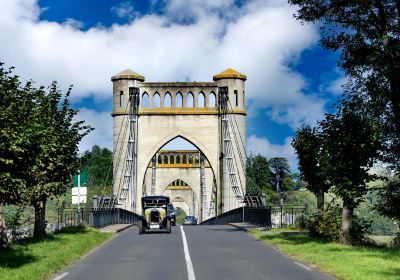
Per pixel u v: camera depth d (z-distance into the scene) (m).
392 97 24.88
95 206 41.94
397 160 25.28
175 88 70.62
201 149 69.81
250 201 55.28
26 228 27.64
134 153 69.50
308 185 26.55
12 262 15.08
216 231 35.94
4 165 14.66
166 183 110.88
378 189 25.16
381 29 25.70
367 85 25.02
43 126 22.38
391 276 12.42
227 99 70.25
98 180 133.75
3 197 15.38
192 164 111.31
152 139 69.94
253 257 17.92
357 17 25.52
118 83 70.62
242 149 69.75
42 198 23.56
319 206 26.28
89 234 27.62
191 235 31.08
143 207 33.72
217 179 69.62
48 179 23.50
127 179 69.00
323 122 22.17
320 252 18.19
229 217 58.91
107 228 38.25
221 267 15.07
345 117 21.80
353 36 25.89
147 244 24.06
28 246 19.83
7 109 15.19
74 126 25.84
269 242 24.33
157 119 70.19
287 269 14.57
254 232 32.59
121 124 69.88
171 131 70.00
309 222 25.98
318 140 23.41
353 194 20.97
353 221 22.72
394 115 24.97
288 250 19.94
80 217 33.91
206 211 103.56
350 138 21.12
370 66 25.38
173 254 19.16
